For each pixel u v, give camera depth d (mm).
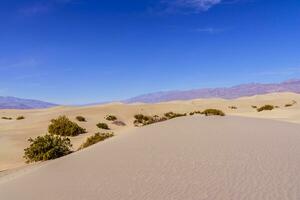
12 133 33250
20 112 75812
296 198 7320
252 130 18484
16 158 23266
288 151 12180
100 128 39062
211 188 8586
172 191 8758
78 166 13586
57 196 9820
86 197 9305
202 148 13844
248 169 9984
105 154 15086
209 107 75375
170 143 15750
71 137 32094
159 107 69875
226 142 14844
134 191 9211
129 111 58844
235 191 8156
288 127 20062
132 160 13102
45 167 14977
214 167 10609
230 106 78500
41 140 22859
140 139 17875
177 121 24625
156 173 10758
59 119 34906
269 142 14328
